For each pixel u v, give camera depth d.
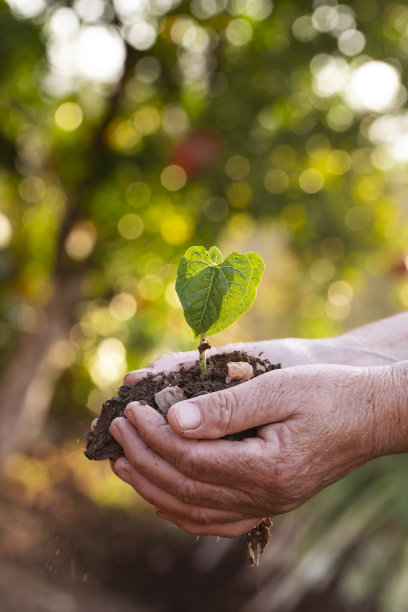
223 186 2.14
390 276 2.50
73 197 2.38
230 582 2.98
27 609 2.34
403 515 2.29
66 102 2.35
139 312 2.51
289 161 2.20
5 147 2.34
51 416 3.31
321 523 2.46
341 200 2.29
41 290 2.67
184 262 0.93
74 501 3.15
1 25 1.97
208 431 0.87
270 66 2.03
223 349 1.15
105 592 2.81
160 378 1.02
